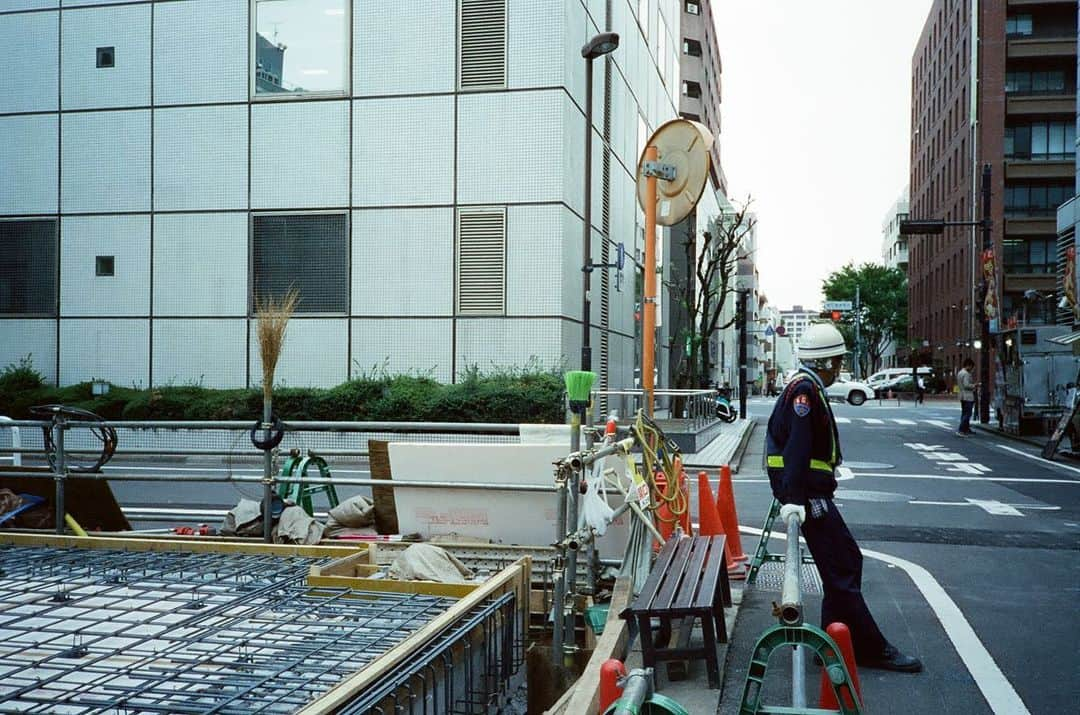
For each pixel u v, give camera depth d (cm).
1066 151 5700
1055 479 1577
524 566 557
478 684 459
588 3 2159
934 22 7562
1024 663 567
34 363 2103
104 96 2080
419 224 1966
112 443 770
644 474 657
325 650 420
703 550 602
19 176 2117
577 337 2055
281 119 2012
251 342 2017
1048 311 5641
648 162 1315
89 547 673
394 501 747
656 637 557
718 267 3572
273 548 646
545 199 1920
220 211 2033
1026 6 5697
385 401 1791
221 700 352
